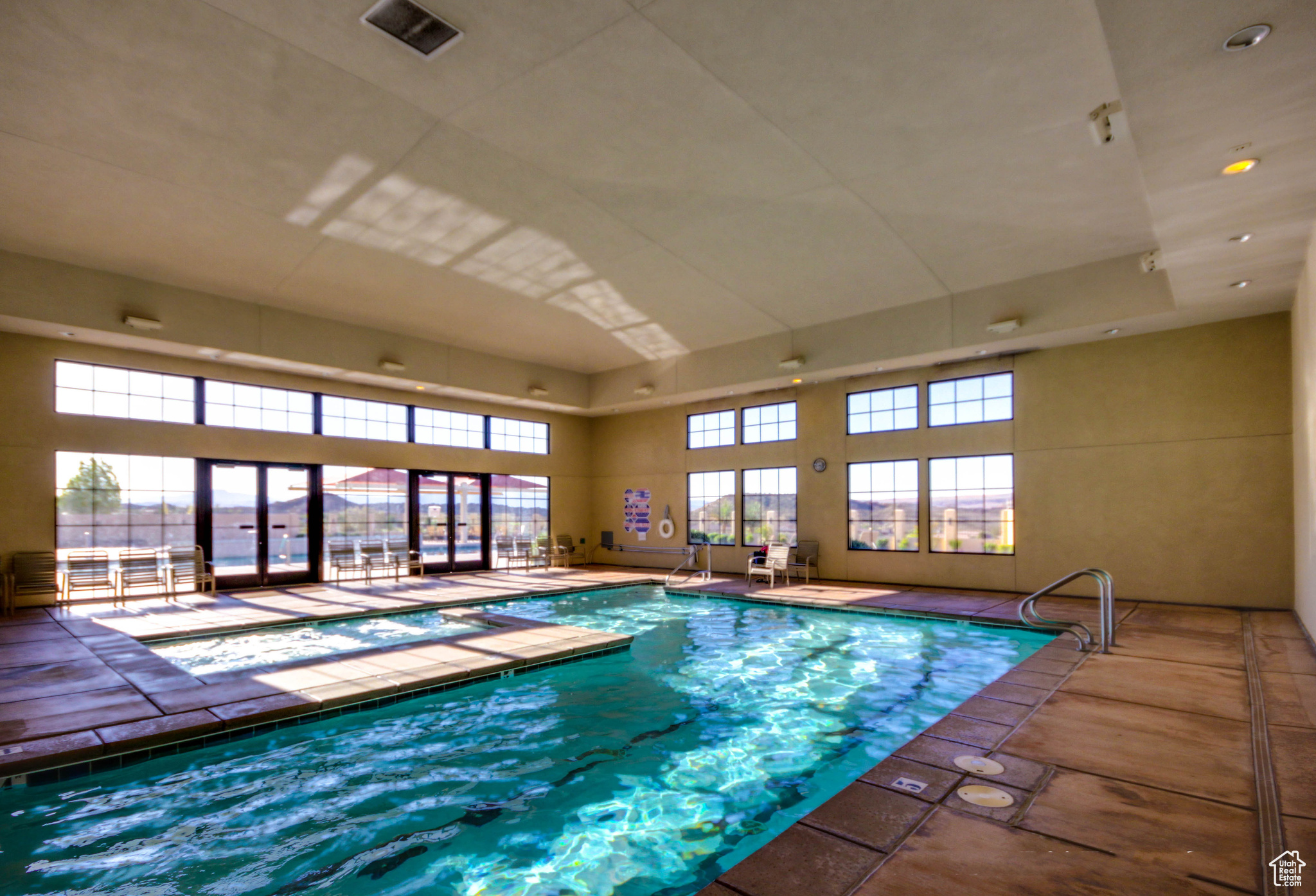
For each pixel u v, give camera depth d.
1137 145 3.86
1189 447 8.16
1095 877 2.26
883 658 6.30
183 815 3.32
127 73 4.57
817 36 4.27
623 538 14.52
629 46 4.38
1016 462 9.45
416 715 4.80
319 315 9.72
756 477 12.46
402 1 3.96
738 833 3.16
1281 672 4.95
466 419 12.98
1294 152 3.95
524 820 3.29
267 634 7.41
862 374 10.75
